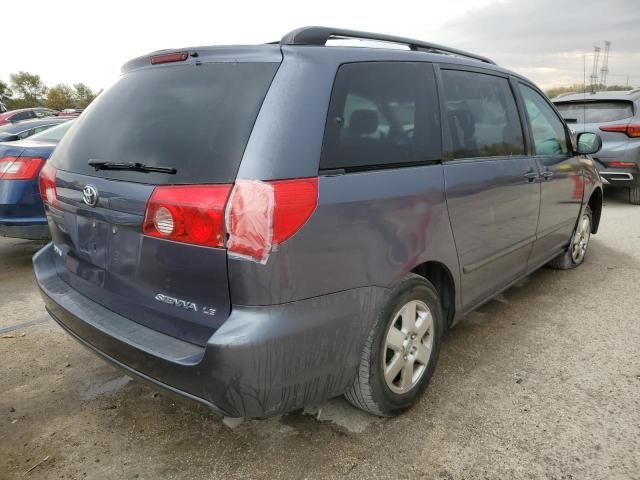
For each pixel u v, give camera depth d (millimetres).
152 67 2463
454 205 2697
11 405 2779
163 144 2111
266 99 1985
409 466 2264
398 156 2422
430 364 2715
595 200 5121
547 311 3947
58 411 2725
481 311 3963
